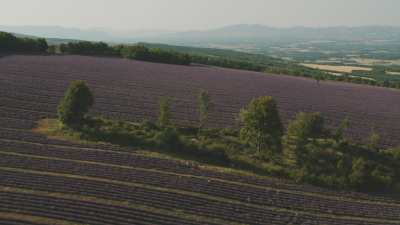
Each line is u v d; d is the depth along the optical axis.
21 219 33.91
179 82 87.88
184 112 65.44
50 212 35.25
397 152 53.59
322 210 41.00
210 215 37.62
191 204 38.91
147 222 35.31
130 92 74.88
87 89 54.75
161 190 40.72
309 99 84.00
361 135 62.44
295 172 47.59
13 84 72.25
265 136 51.66
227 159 49.88
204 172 45.72
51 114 59.34
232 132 57.69
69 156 46.19
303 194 43.72
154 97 72.88
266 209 39.78
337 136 57.94
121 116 61.03
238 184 43.97
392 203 44.41
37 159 44.75
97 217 35.22
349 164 50.44
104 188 40.00
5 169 41.91
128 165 45.53
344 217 40.28
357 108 79.62
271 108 51.09
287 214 39.34
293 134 53.28
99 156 46.78
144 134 53.53
